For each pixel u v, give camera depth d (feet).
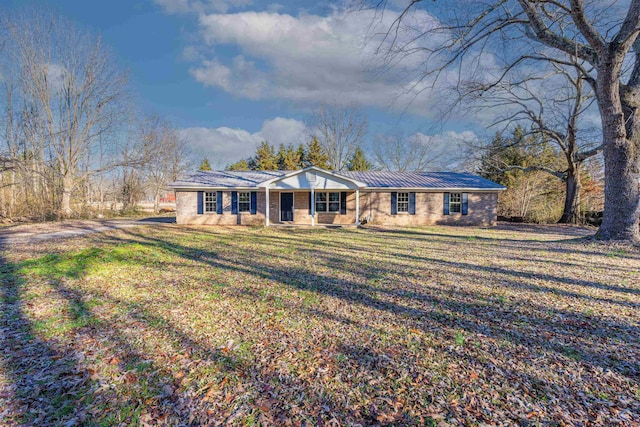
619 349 11.54
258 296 18.17
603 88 28.50
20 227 56.80
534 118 64.34
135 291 19.17
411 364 10.77
